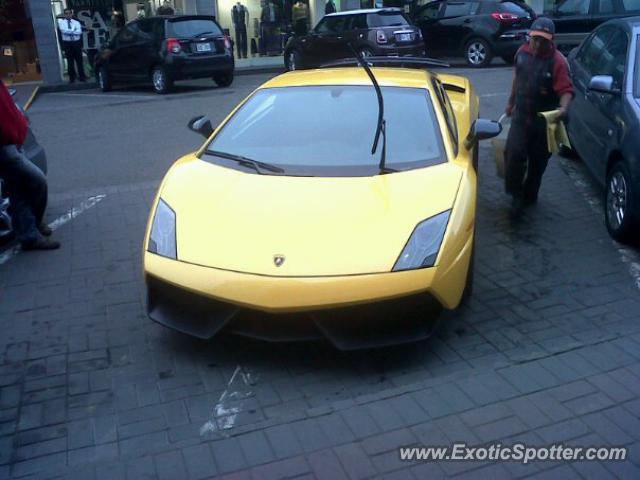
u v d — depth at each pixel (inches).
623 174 217.2
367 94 203.2
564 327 172.6
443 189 168.1
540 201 267.1
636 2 577.9
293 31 818.8
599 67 266.8
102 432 137.6
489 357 160.1
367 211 160.7
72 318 185.9
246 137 196.4
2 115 211.9
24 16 740.0
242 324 153.6
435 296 150.7
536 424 134.0
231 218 163.2
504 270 206.8
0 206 230.2
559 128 233.1
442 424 134.8
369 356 161.9
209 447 130.7
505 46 661.9
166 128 440.1
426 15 711.7
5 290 204.5
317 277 146.9
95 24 759.1
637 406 138.8
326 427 135.0
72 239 245.1
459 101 262.4
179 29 598.5
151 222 170.4
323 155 184.4
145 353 166.2
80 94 657.0
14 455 131.2
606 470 121.3
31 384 154.8
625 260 211.2
